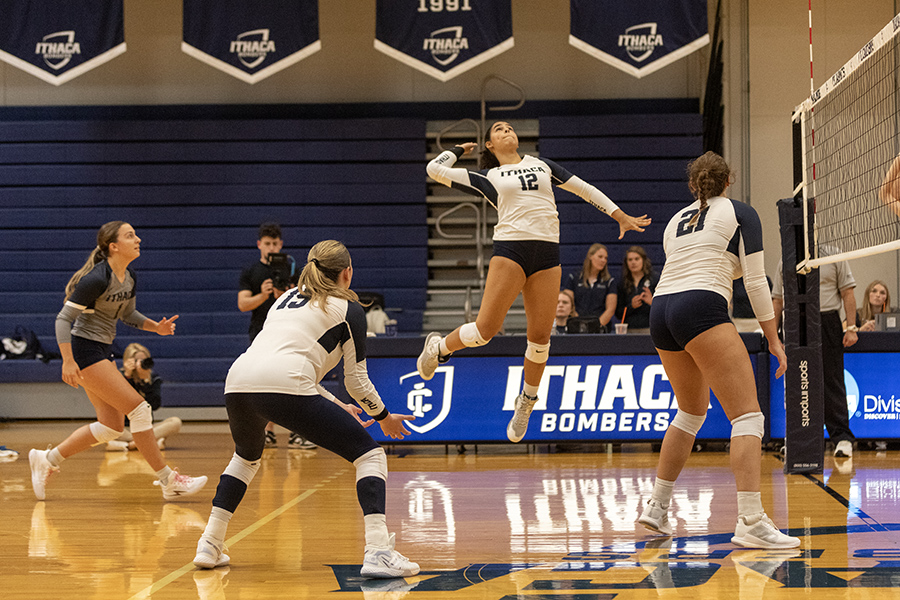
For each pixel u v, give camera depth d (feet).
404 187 47.88
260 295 28.32
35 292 46.60
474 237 47.24
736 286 29.30
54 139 48.42
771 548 14.34
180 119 49.73
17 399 42.52
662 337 15.25
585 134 47.55
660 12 36.32
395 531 16.42
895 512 17.48
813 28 43.09
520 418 18.47
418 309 46.42
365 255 47.65
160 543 15.72
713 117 46.42
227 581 12.91
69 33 39.14
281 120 48.55
